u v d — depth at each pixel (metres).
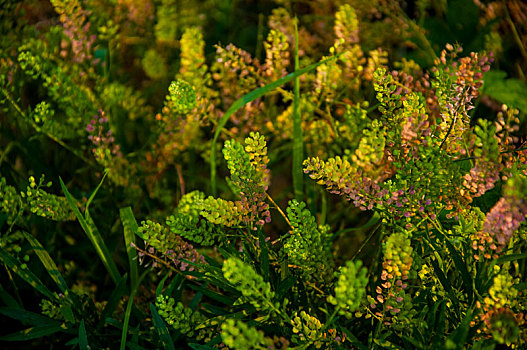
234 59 0.88
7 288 0.85
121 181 0.88
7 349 0.82
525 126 0.85
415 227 0.73
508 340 0.66
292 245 0.72
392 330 0.73
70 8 0.86
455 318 0.73
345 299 0.65
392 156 0.74
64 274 0.86
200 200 0.72
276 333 0.76
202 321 0.73
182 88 0.82
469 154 0.75
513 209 0.66
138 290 0.85
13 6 0.89
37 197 0.78
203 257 0.75
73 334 0.82
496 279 0.67
